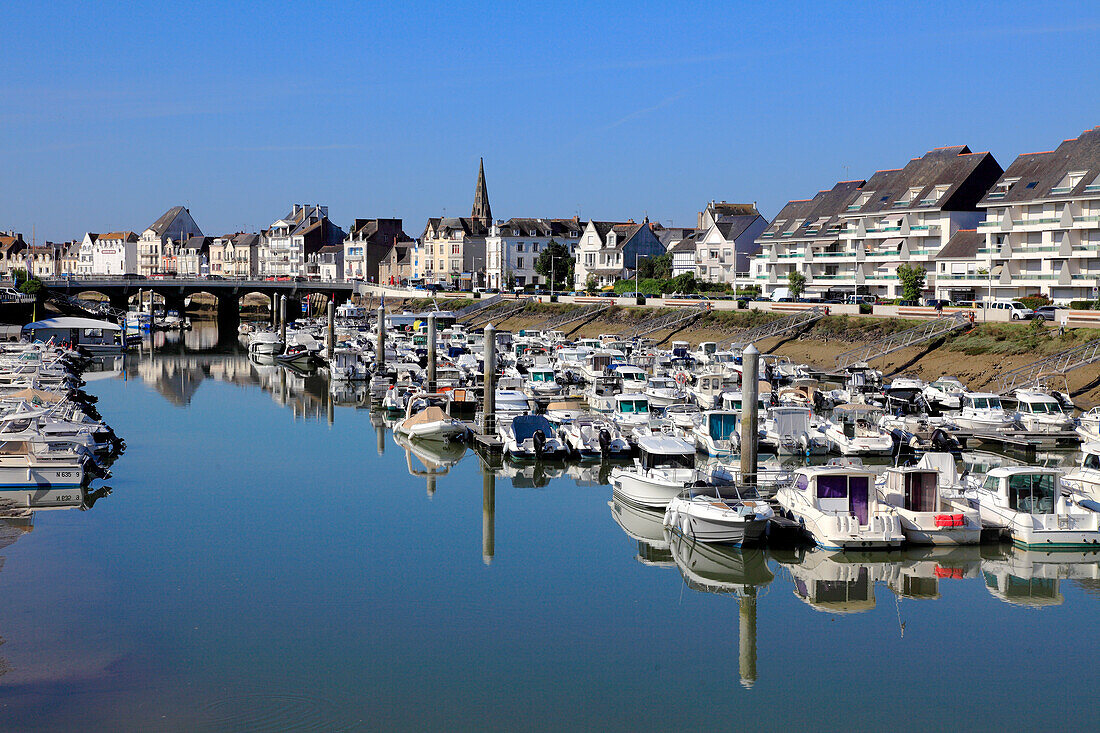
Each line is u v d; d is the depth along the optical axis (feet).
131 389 281.74
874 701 88.74
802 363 309.83
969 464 171.22
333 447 193.16
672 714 85.81
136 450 187.21
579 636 101.09
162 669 90.94
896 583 117.50
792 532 125.08
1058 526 122.93
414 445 194.90
